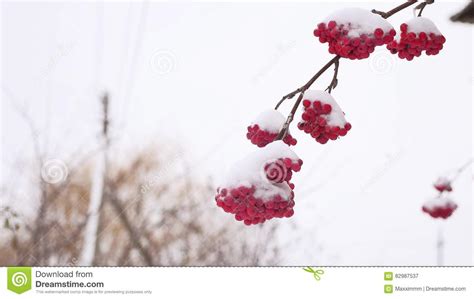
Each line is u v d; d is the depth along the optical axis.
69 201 6.11
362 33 1.43
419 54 1.69
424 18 1.67
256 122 1.51
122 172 7.14
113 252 6.57
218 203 1.33
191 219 7.01
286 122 1.43
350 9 1.48
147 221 6.84
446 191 3.11
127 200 6.85
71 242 5.79
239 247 6.73
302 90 1.47
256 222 1.37
